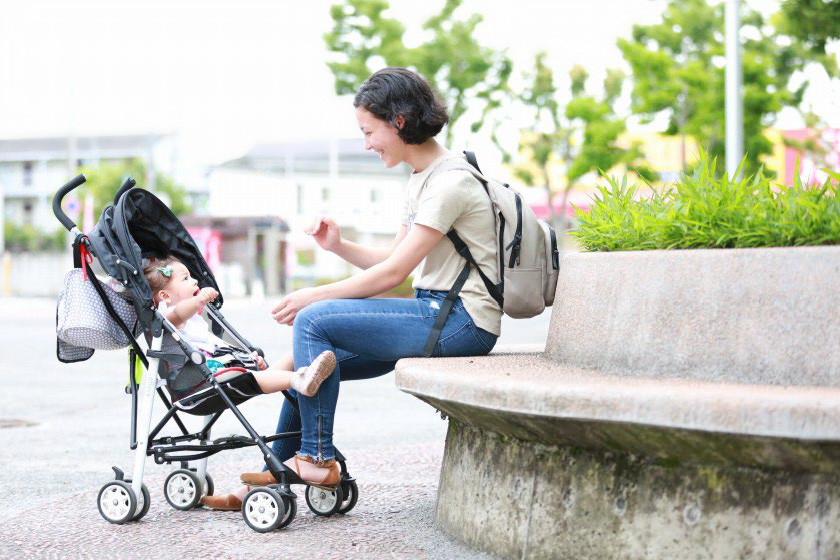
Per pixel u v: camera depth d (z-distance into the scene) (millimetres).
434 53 31953
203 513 4812
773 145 25359
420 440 7352
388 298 4477
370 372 4766
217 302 5176
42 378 12117
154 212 4996
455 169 4445
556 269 4570
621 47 27891
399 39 32000
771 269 3438
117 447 7207
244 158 63688
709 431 2975
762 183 3996
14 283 46750
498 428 3758
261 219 44938
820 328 3336
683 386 3227
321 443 4430
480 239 4438
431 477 5727
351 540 4195
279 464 4371
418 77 4535
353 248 5102
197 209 68062
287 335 19312
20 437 7707
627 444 3311
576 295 4070
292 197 60969
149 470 6199
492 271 4457
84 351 4918
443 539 4180
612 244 4203
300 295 4500
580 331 3996
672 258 3666
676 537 3307
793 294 3391
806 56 23078
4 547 4223
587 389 3203
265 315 26781
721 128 26688
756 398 2914
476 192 4410
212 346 4770
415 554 3951
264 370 4605
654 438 3184
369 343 4391
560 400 3246
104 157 69625
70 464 6496
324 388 4414
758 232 3643
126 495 4574
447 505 4293
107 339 4711
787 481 3145
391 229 60625
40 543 4273
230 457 6668
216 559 3936
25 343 17703
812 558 3094
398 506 4918
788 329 3387
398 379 3992
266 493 4367
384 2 31688
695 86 26984
